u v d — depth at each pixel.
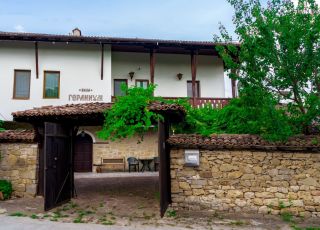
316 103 7.33
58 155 8.46
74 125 9.62
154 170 16.25
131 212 7.68
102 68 15.48
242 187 7.85
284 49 7.74
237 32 8.22
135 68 17.08
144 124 7.80
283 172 7.77
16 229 5.84
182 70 17.58
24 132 9.60
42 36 14.21
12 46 15.14
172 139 8.10
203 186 7.98
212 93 17.64
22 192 9.21
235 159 7.95
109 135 7.71
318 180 7.65
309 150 7.69
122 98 7.82
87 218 7.03
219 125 9.64
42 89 15.02
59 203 8.25
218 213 7.75
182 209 7.97
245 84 8.08
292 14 7.93
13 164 9.37
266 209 7.71
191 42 15.15
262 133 8.05
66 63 15.46
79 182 12.22
